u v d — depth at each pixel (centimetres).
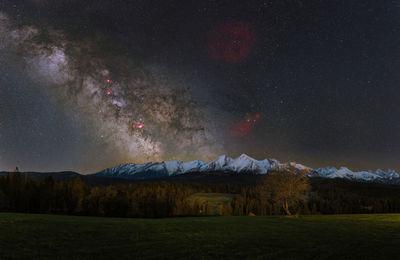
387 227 3881
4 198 9838
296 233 3219
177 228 3375
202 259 1812
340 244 2481
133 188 15438
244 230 3406
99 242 2278
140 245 2216
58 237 2389
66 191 11856
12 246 1961
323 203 14362
